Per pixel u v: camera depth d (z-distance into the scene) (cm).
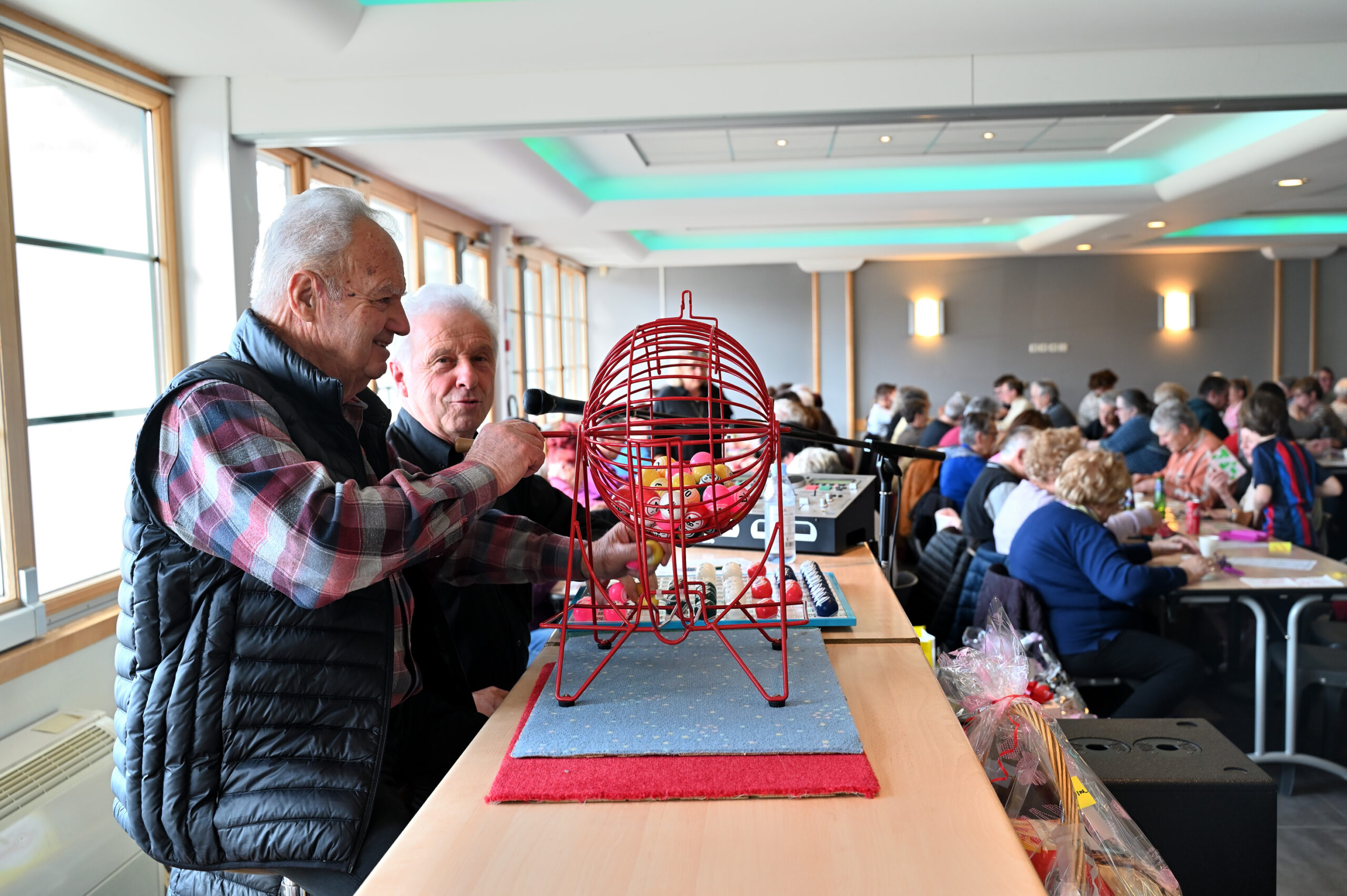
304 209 110
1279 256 918
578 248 767
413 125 298
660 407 224
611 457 103
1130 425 511
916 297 984
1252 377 954
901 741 95
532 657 180
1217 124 490
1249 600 264
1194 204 587
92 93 262
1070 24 278
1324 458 559
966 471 399
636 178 599
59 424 241
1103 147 546
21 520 217
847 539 195
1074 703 184
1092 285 963
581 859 74
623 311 992
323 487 96
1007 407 752
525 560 129
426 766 123
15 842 168
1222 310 951
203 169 293
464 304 162
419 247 500
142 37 252
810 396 638
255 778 98
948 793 83
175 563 99
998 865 71
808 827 78
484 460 108
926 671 116
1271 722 295
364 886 70
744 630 125
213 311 295
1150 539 316
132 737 98
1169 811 130
